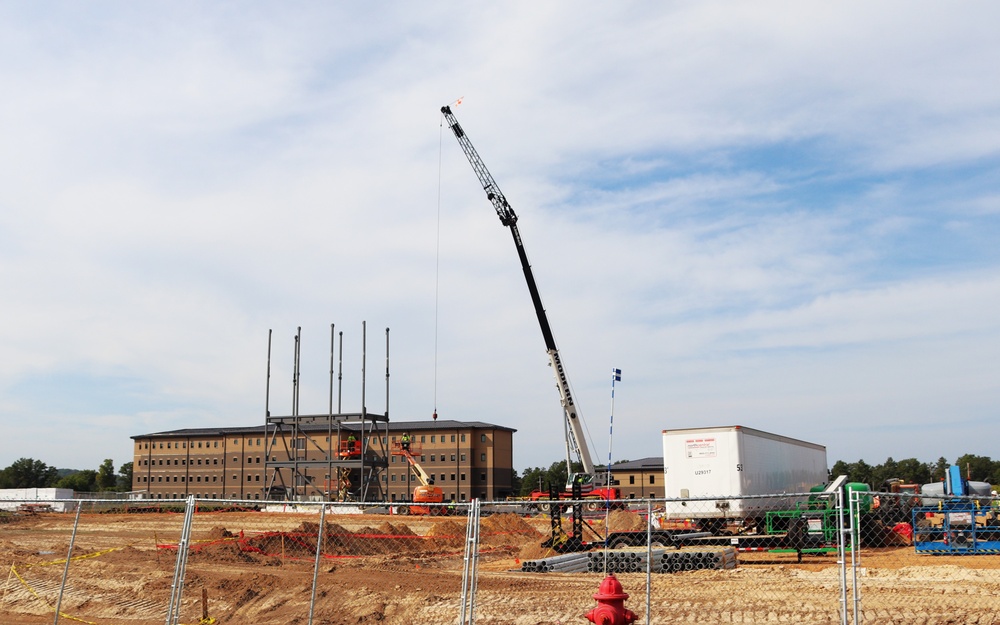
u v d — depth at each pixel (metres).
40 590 24.53
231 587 23.20
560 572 25.69
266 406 83.12
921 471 149.88
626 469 107.75
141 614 21.62
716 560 25.61
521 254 51.47
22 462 147.50
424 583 22.86
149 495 117.25
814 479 38.91
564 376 49.00
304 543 36.91
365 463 79.69
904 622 17.02
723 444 29.86
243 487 112.88
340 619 19.92
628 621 11.57
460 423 112.62
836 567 25.02
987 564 25.53
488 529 49.16
